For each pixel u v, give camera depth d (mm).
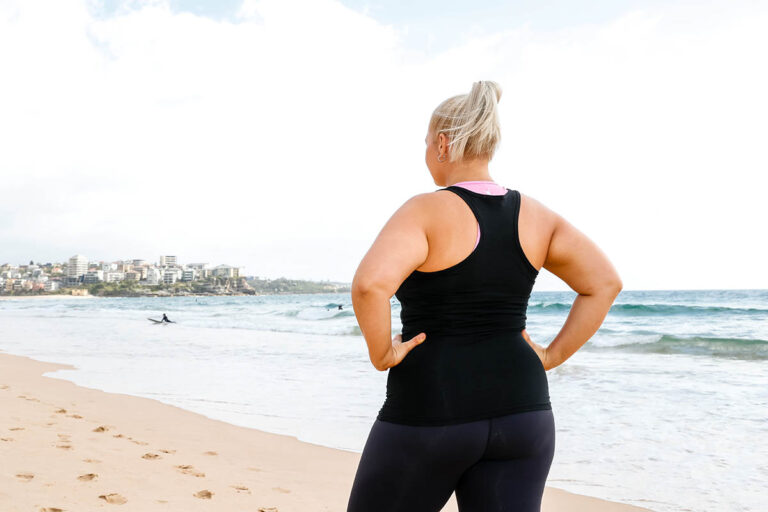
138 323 29812
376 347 1281
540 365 1428
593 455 5449
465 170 1494
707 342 14297
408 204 1403
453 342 1343
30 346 17047
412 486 1329
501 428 1320
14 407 7035
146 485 4094
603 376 9773
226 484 4395
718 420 6598
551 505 4289
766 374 9836
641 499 4359
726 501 4273
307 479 4754
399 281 1277
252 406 7828
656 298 58844
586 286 1528
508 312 1401
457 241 1357
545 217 1516
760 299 48938
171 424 6762
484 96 1476
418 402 1319
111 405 7852
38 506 3375
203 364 12133
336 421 6934
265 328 24094
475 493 1381
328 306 50562
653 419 6703
